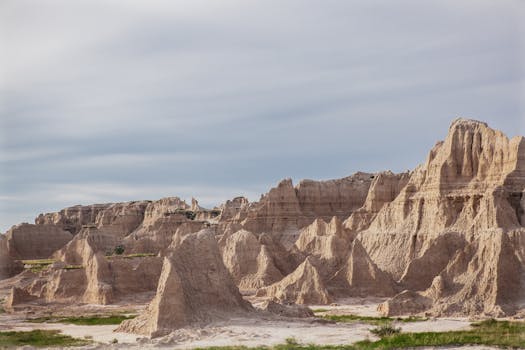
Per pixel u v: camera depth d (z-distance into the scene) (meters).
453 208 159.00
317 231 186.25
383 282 148.75
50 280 158.50
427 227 161.62
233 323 100.00
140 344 88.25
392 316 118.81
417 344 83.56
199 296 104.38
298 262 177.38
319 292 143.00
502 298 119.00
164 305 98.50
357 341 87.56
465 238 150.50
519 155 153.75
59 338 97.81
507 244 125.06
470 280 125.94
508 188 151.62
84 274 158.38
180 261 106.56
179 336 91.38
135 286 159.12
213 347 83.25
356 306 136.38
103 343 90.94
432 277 148.88
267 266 171.88
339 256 163.00
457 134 165.38
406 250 161.88
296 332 95.06
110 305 147.00
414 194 171.25
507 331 92.31
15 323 119.06
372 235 174.25
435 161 167.88
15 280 176.00
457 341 84.31
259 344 86.06
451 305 119.19
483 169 158.50
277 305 113.94
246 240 180.50
